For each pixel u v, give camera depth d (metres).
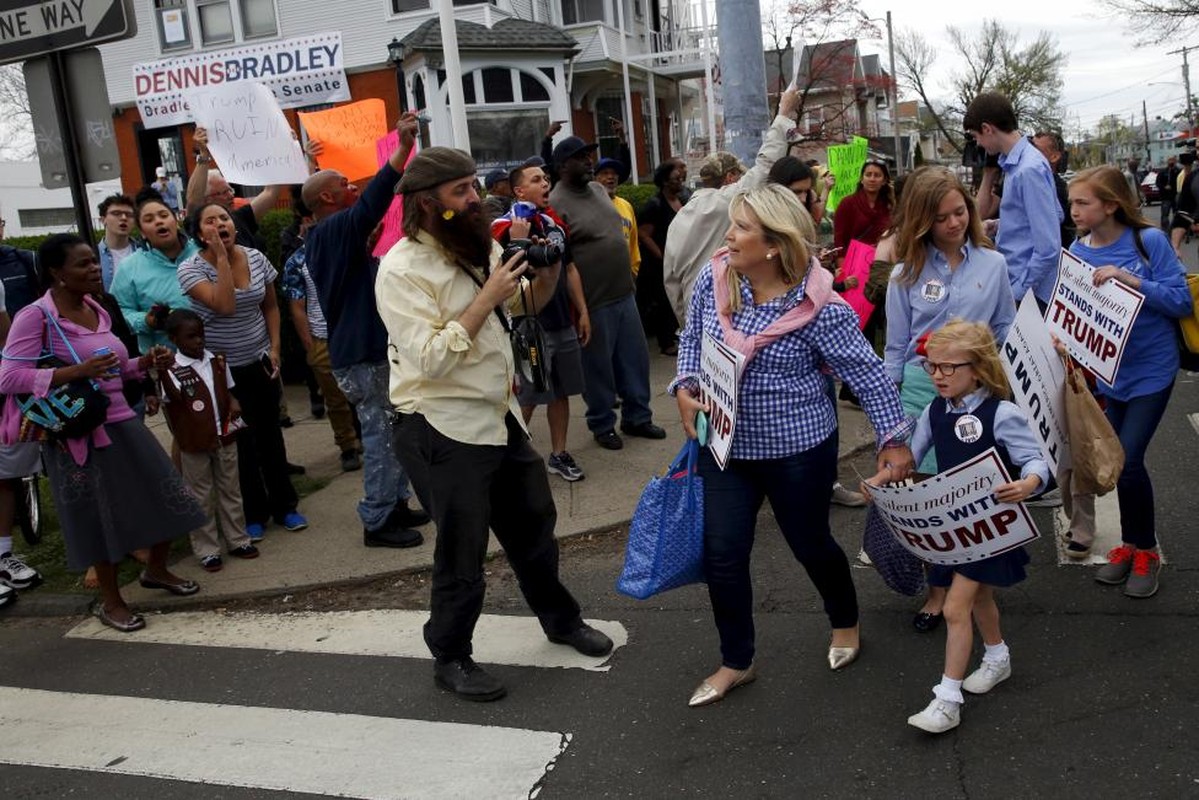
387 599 5.04
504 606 4.82
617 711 3.76
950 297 4.12
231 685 4.25
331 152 6.92
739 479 3.67
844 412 7.63
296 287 6.90
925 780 3.18
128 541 4.78
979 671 3.66
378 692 4.07
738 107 8.04
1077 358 4.43
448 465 3.77
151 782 3.54
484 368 3.77
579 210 6.64
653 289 9.98
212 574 5.40
